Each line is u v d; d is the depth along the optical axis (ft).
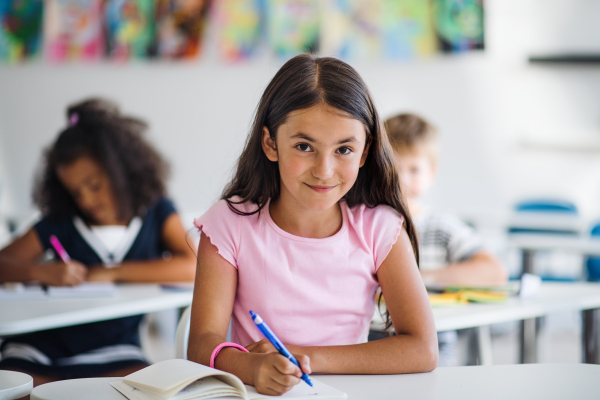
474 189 13.07
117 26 12.97
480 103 12.98
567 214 11.78
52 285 5.57
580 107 12.76
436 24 12.94
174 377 2.38
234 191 3.44
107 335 5.56
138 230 6.31
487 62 12.94
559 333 11.57
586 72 12.70
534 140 12.85
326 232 3.31
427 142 6.17
